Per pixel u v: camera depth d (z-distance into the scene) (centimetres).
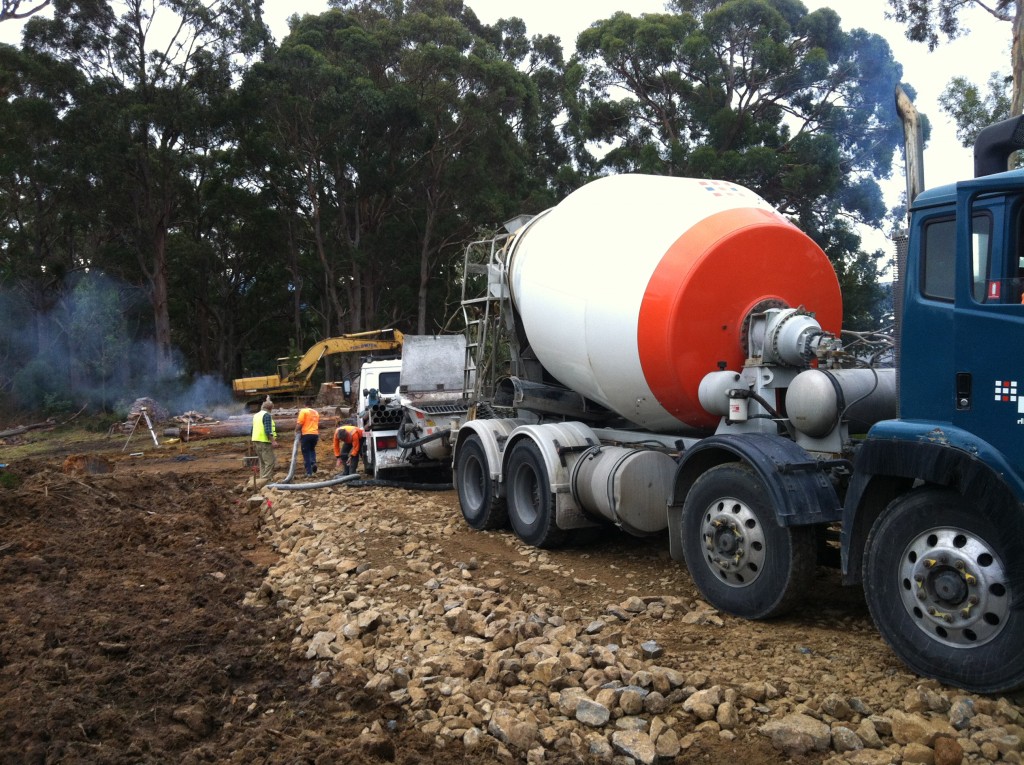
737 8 3497
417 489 1302
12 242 4647
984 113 2447
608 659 491
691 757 395
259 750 420
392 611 636
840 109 3584
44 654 569
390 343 3272
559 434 844
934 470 450
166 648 584
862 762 380
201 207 4653
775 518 556
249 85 4053
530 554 835
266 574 813
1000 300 433
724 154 3281
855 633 554
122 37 4050
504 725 423
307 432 1474
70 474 1423
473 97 4269
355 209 4503
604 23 3900
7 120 3862
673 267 699
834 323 734
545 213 945
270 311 5469
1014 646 412
